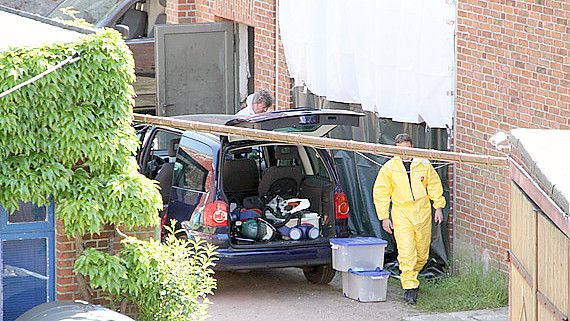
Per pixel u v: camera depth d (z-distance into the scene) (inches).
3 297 804.0
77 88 781.3
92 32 837.8
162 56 1464.1
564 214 574.9
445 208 1114.1
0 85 754.2
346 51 1222.9
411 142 1051.9
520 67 1013.8
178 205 1078.4
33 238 804.6
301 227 1069.8
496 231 1051.9
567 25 960.3
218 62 1492.4
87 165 797.2
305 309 1036.5
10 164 773.3
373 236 1189.1
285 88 1366.9
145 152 1162.6
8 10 901.8
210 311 1029.2
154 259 805.9
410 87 1124.5
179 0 1585.9
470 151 1077.1
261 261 1050.7
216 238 1039.0
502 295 1034.7
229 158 1080.8
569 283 570.3
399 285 1114.7
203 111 1491.1
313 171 1099.3
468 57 1071.0
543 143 703.1
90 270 788.0
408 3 1115.9
